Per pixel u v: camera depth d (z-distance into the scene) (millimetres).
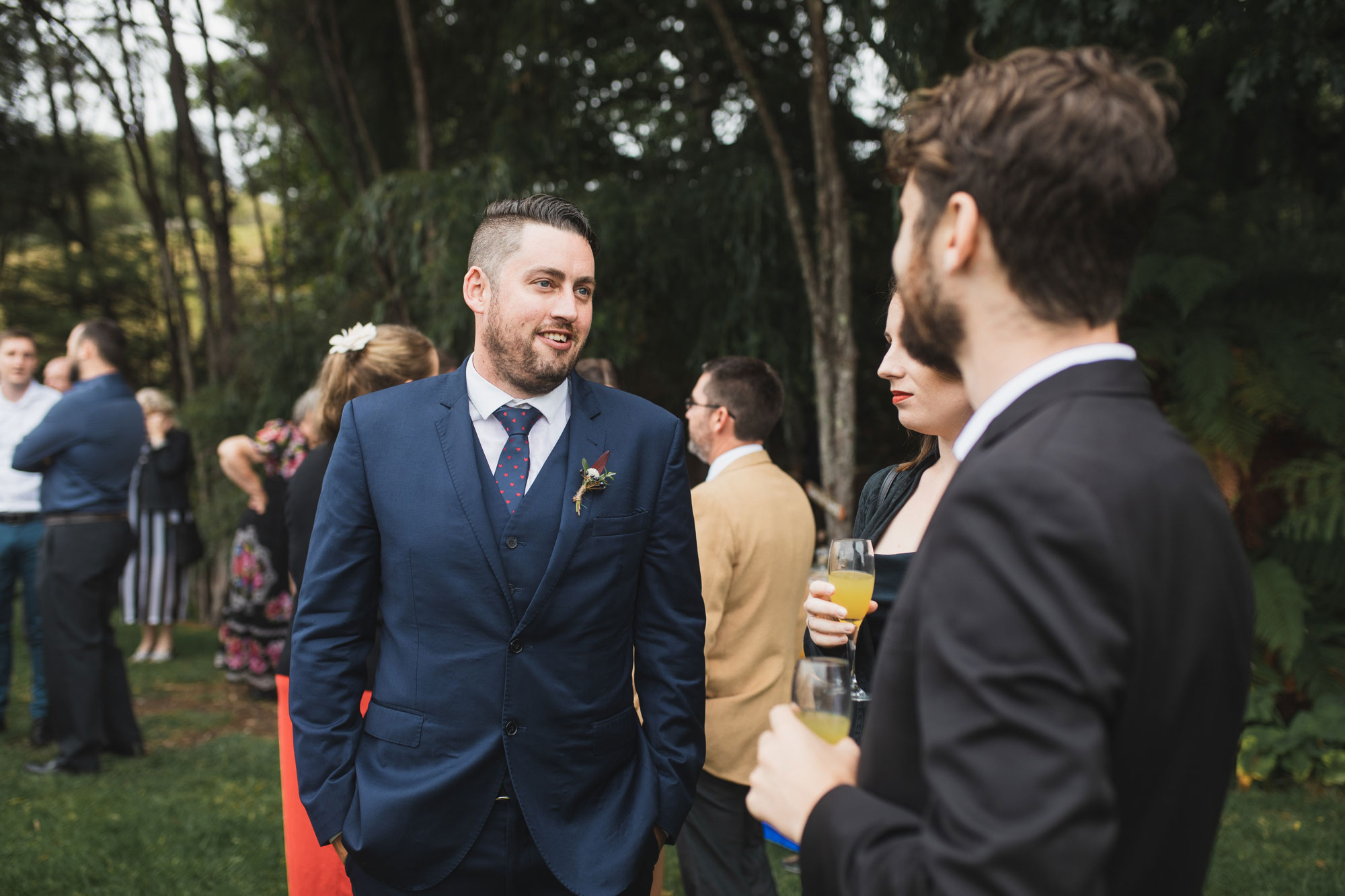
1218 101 4652
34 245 11695
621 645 1762
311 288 9180
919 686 730
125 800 3854
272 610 5734
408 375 2562
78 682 4172
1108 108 770
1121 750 703
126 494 4324
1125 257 792
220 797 3939
